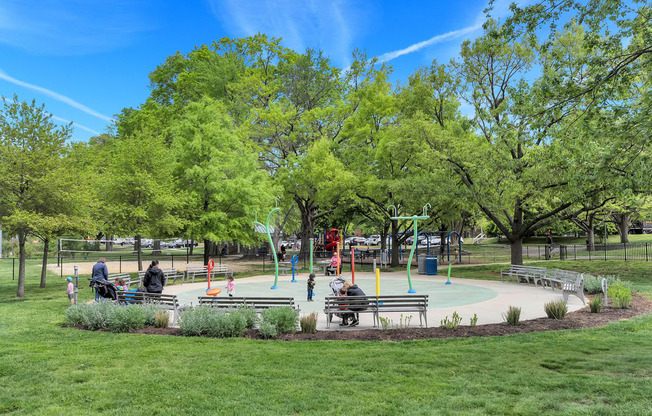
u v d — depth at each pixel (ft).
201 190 99.35
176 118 136.87
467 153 87.40
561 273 67.87
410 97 104.88
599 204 81.61
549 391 22.34
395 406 20.68
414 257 156.46
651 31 32.86
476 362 27.66
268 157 138.51
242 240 102.06
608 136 34.78
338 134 128.67
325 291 72.02
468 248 189.57
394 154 99.66
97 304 44.45
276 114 122.72
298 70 145.48
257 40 153.99
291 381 24.49
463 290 68.69
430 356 29.09
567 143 42.16
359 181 113.09
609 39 34.19
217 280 91.45
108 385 24.25
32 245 181.16
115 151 130.41
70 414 20.53
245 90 131.85
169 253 189.88
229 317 37.86
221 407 20.94
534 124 36.60
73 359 29.58
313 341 34.58
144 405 21.40
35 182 66.08
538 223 91.61
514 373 25.32
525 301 55.77
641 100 39.24
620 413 19.24
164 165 94.27
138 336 37.27
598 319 41.24
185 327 37.88
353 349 31.65
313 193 122.62
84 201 69.82
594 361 27.22
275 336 36.70
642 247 130.72
